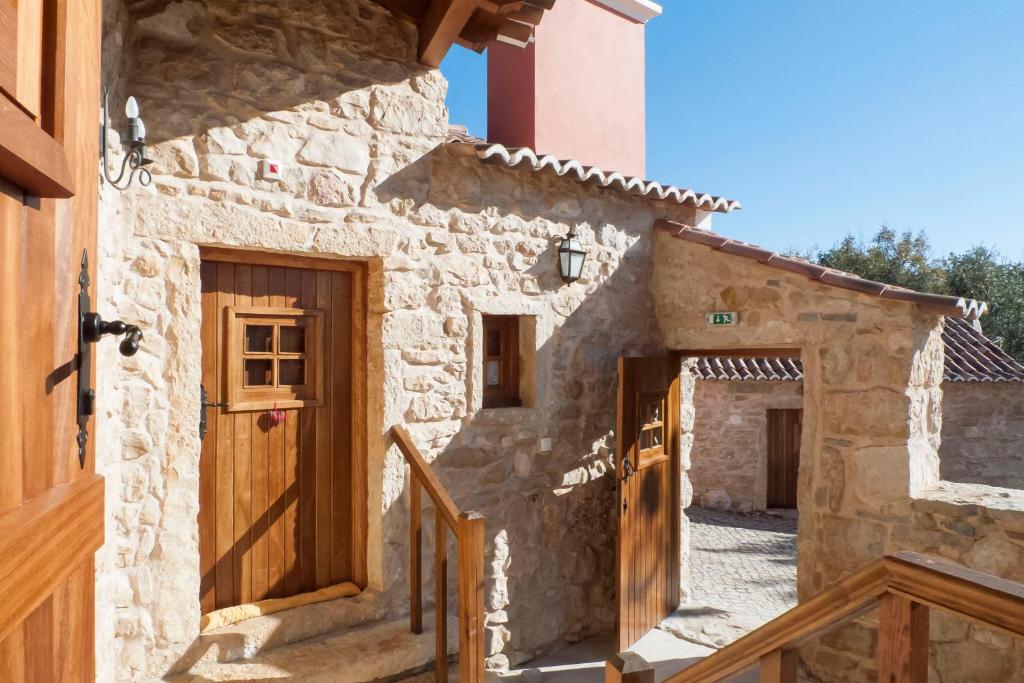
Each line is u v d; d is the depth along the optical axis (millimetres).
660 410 5465
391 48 3963
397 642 3582
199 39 3322
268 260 3623
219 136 3350
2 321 834
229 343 3525
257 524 3629
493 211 4438
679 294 5438
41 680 929
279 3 3561
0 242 827
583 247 4984
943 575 1151
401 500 3938
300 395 3801
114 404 2920
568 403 4918
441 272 4156
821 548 4594
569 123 5992
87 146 1127
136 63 3150
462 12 3674
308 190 3625
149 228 3145
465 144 4094
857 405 4445
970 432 9453
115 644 3016
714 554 8070
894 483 4258
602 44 6273
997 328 15305
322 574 3863
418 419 4043
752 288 5004
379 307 3898
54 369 1000
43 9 979
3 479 833
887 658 1257
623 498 4820
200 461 3443
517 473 4605
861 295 4430
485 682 3551
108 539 2822
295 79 3598
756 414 10266
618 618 4816
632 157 6551
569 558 4984
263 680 3141
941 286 16328
